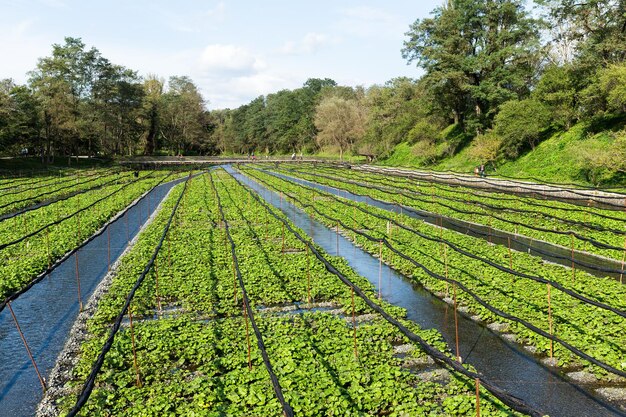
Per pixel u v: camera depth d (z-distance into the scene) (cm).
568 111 4584
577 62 4484
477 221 2769
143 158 8738
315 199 3847
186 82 11719
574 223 2255
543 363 1121
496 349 1202
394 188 4419
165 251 2078
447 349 1172
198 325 1296
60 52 7631
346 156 9594
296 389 945
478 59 5478
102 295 1603
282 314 1417
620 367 1034
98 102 7919
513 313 1349
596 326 1244
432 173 5669
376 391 939
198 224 2758
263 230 2562
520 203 3278
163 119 10400
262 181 5031
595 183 3797
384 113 7906
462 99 6309
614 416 926
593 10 4391
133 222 3016
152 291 1588
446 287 1580
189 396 973
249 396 916
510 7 5391
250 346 1149
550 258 2030
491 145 4978
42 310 1530
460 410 876
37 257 1994
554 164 4416
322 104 9744
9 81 6600
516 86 5538
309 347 1130
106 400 944
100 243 2431
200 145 12219
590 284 1584
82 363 1109
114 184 5041
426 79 5928
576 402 970
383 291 1653
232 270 1791
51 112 6806
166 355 1127
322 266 1838
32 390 1059
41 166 6856
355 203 3484
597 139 4116
